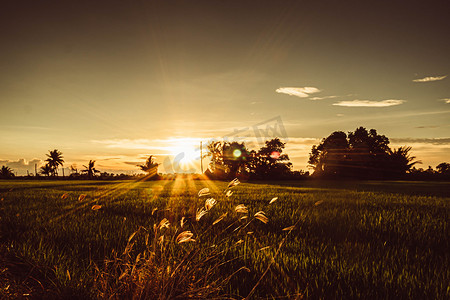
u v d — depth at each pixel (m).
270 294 2.98
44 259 3.99
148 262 2.90
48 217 7.71
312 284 3.23
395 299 2.95
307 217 7.30
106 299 2.72
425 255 4.39
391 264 3.92
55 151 109.31
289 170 51.50
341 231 5.98
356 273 3.57
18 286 3.04
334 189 21.56
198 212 2.72
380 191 19.80
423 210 9.21
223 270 3.53
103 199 13.12
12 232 5.90
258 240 4.98
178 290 2.71
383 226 6.50
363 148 62.91
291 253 4.41
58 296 2.92
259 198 12.66
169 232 4.30
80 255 4.21
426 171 67.88
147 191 19.89
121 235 5.19
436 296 2.97
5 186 28.25
